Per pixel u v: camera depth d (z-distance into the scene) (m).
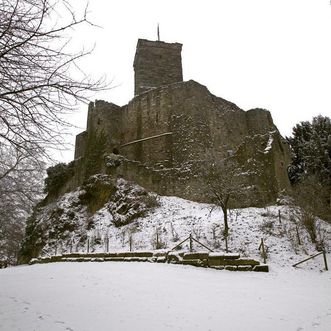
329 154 29.69
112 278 10.36
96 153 31.06
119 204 24.86
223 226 18.97
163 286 9.20
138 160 30.89
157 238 18.12
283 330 5.67
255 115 33.75
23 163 6.90
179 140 28.92
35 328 5.25
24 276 11.47
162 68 36.66
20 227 11.12
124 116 33.88
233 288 9.38
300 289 9.89
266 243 16.53
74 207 27.08
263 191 25.62
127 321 5.85
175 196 26.34
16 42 4.58
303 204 19.02
